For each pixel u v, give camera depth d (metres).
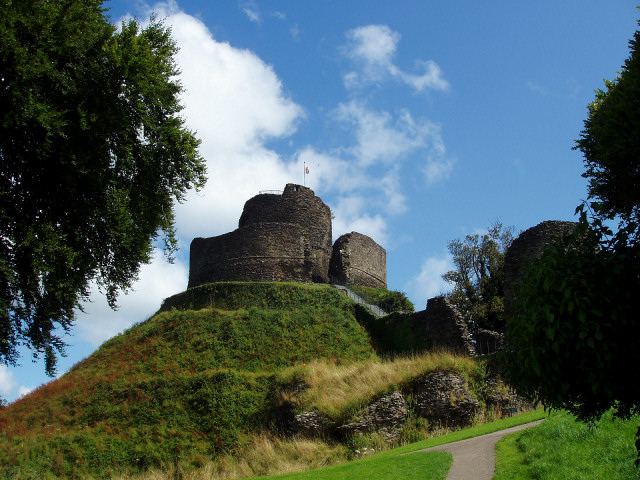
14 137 15.43
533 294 10.39
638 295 9.75
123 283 18.44
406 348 36.97
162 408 29.58
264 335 38.56
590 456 12.39
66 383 35.88
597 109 23.02
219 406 28.48
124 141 17.91
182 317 41.56
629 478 11.06
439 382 23.73
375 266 58.97
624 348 9.45
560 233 30.77
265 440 24.23
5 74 14.91
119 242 17.78
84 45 16.53
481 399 23.89
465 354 32.44
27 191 15.99
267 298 44.94
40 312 16.23
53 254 15.40
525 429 15.88
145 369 36.31
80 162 16.00
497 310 41.34
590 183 19.25
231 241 51.81
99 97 16.88
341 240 55.78
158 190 19.58
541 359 9.98
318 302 44.00
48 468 25.55
